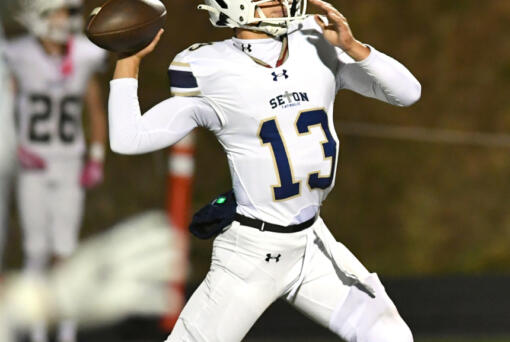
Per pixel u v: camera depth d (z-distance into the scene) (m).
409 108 34.03
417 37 35.59
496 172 33.03
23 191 20.94
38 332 19.83
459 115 34.25
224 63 12.10
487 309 23.80
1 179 10.56
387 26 35.59
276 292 12.68
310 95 12.25
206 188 30.72
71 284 21.36
